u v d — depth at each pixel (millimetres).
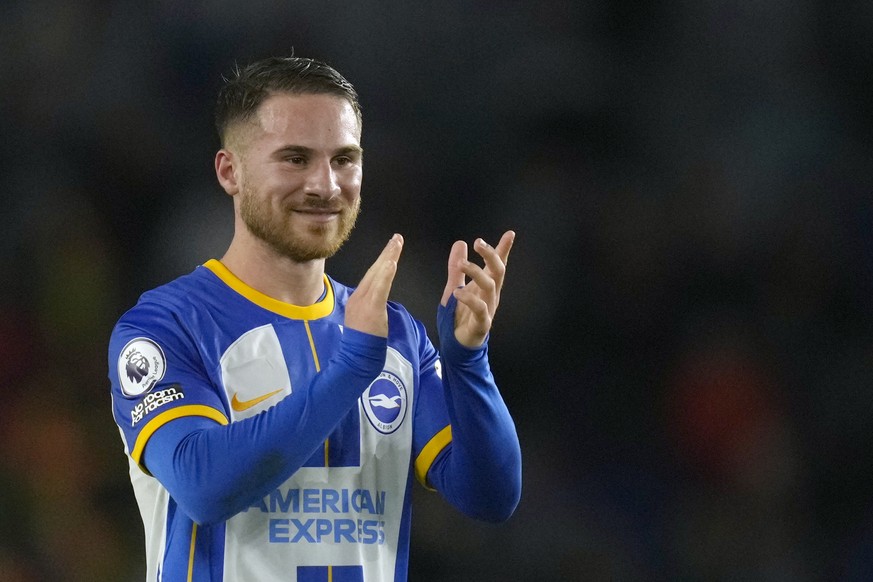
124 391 9414
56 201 27188
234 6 29484
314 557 9461
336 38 30094
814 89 31328
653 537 26094
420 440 10250
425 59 30391
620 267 28797
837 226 29672
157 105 28547
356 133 9703
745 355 28000
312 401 8562
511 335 28031
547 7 31375
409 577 24328
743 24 31812
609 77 31109
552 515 26078
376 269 8852
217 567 9320
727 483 26547
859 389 27859
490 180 29750
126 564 23453
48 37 28609
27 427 24312
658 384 27906
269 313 9852
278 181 9461
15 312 25609
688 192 30016
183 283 9953
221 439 8625
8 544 22953
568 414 27609
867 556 26047
